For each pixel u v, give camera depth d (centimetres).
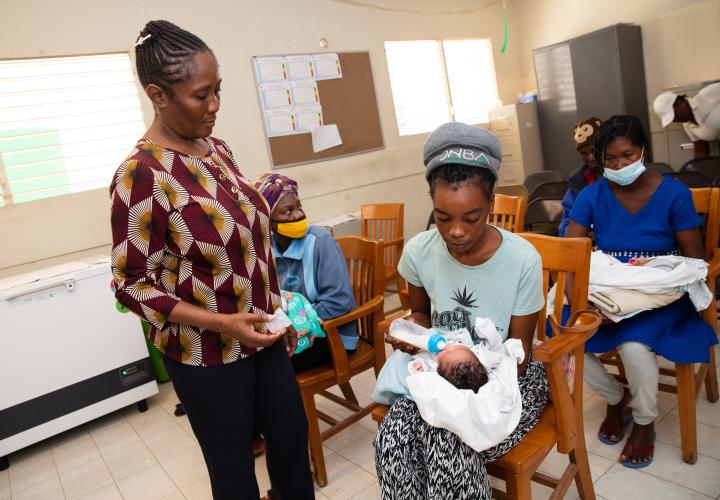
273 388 134
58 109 317
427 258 132
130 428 268
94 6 324
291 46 409
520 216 234
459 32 527
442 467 107
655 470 158
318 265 184
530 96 538
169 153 110
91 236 326
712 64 431
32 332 251
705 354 152
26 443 250
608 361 201
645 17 467
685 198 165
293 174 414
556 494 129
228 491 128
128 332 276
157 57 103
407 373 127
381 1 464
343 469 191
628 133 162
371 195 463
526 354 122
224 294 116
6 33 300
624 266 160
